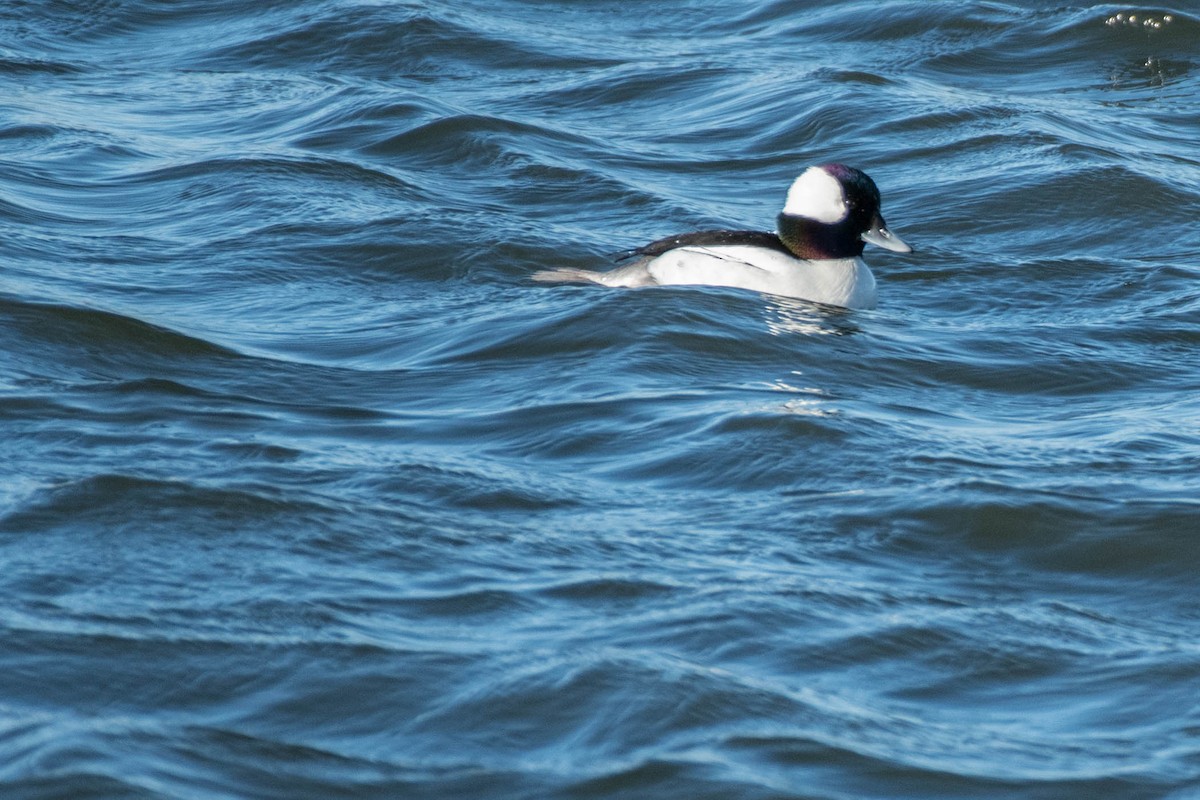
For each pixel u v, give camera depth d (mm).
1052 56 28688
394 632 9133
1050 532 10977
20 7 29812
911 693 8859
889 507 11266
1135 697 8875
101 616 9078
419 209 19859
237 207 19828
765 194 22156
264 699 8367
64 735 7816
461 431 12891
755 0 32344
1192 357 15922
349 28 28859
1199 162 23359
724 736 8219
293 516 10570
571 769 7891
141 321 14977
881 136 24156
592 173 22094
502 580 9891
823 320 16141
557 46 28969
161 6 30516
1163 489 11773
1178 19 29375
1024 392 14742
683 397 13648
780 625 9438
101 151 22062
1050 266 19219
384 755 7953
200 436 12438
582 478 11852
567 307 15898
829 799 7738
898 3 30859
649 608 9586
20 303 15008
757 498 11484
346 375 14344
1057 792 7902
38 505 10492
